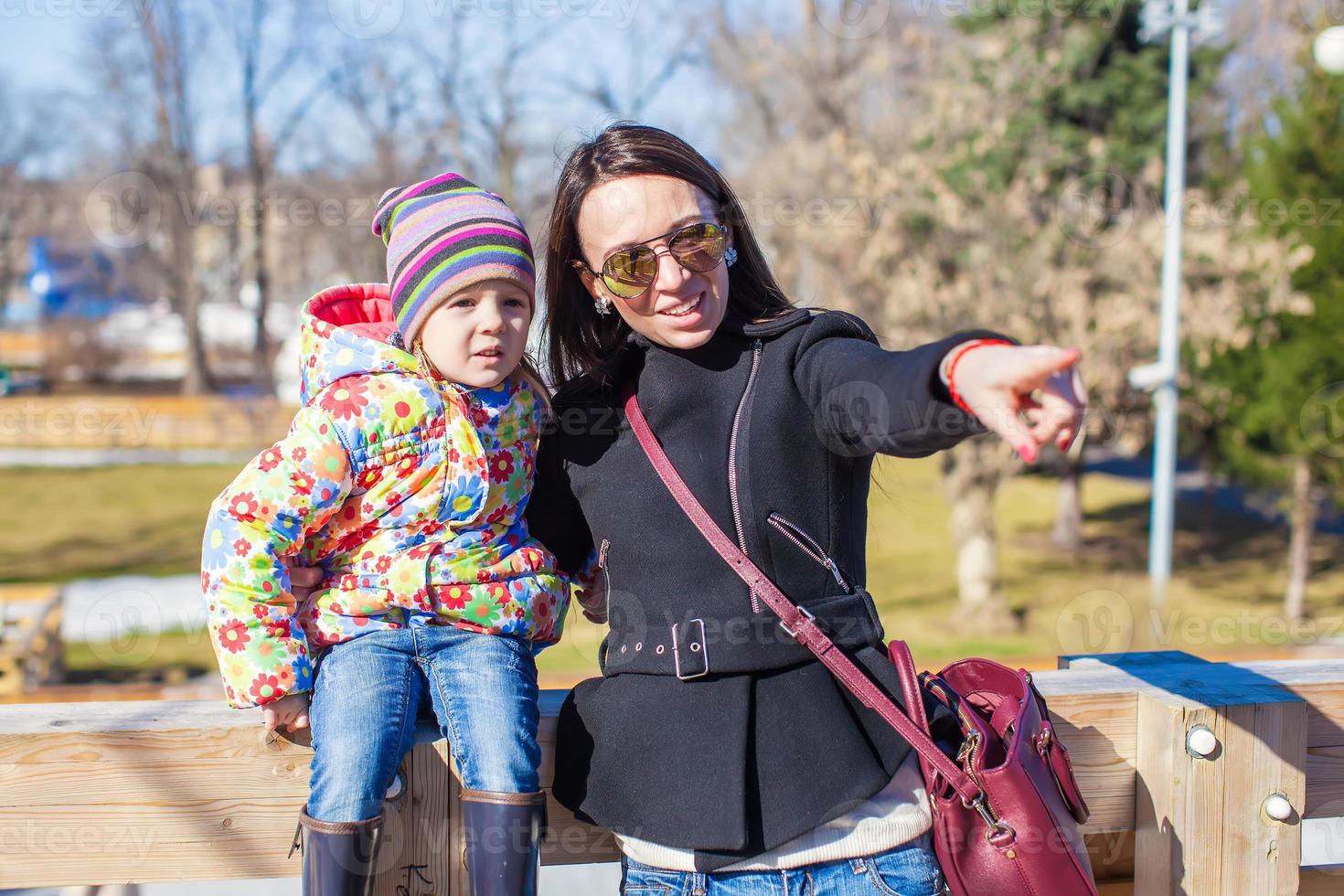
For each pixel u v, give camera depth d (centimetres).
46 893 338
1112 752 190
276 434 2317
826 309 166
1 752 168
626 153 160
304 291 2361
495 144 1570
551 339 182
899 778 156
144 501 1892
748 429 156
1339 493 1312
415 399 160
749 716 152
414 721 161
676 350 165
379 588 161
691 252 155
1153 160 1237
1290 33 1361
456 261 159
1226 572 1533
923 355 130
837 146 1178
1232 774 184
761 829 148
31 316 3506
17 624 930
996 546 1213
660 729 155
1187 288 1222
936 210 1142
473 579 163
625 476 163
